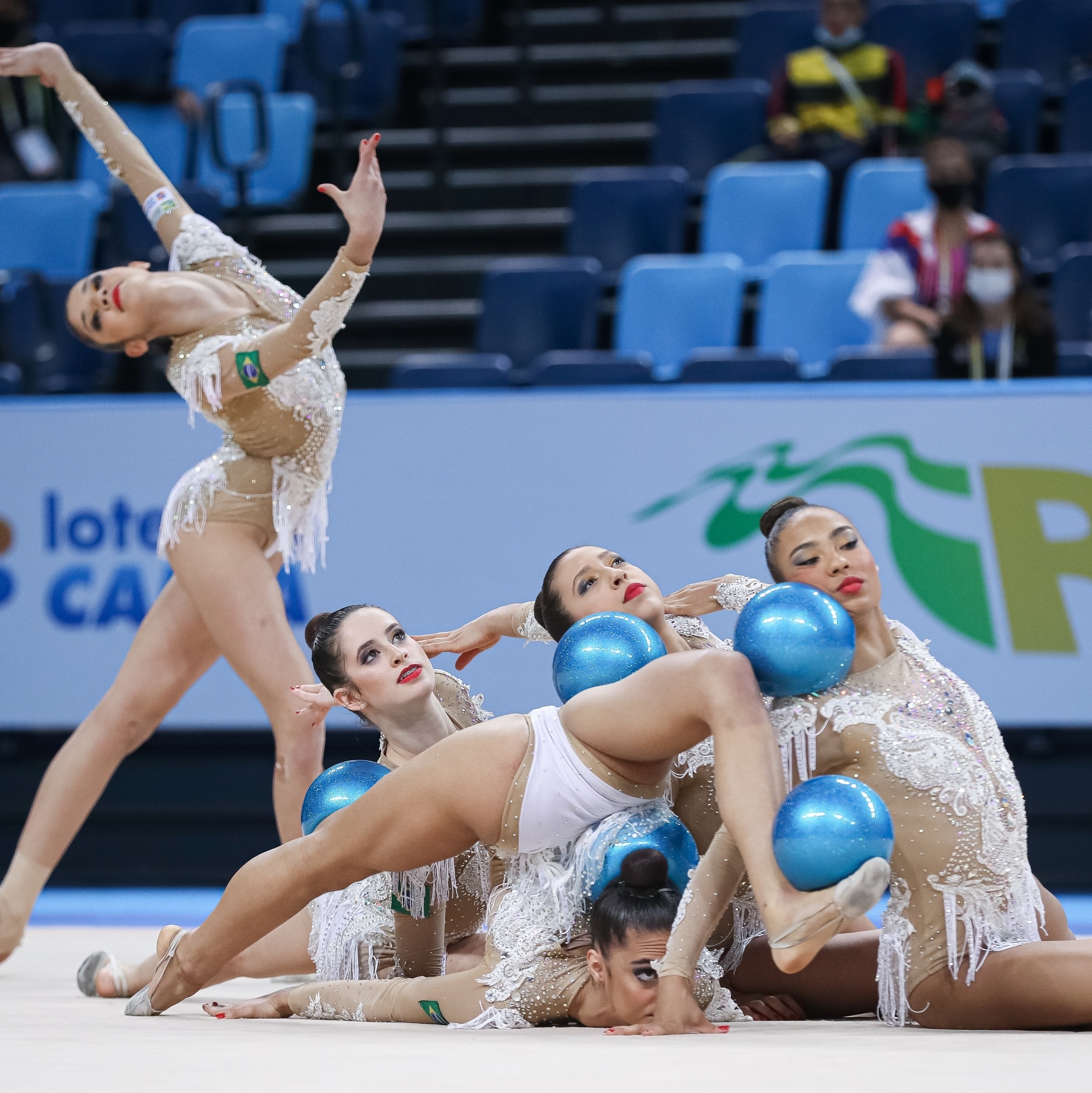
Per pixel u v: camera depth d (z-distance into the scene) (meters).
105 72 34.81
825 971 10.49
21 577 21.61
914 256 25.08
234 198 32.09
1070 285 25.42
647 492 20.47
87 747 14.08
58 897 21.31
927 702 9.81
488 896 11.70
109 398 22.06
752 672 9.02
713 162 32.03
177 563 13.58
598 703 9.43
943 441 19.84
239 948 10.34
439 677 12.02
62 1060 7.87
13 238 30.45
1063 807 20.53
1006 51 33.16
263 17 35.72
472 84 35.84
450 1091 6.62
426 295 31.41
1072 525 19.53
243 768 22.31
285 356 12.75
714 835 10.66
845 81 30.69
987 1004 9.23
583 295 27.02
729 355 22.80
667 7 36.50
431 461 20.91
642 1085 6.73
